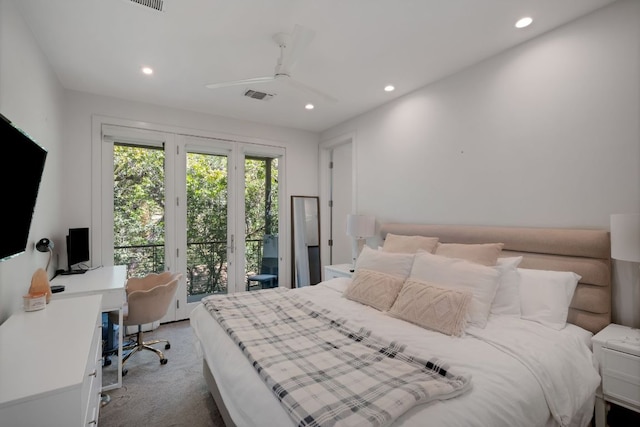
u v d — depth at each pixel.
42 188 2.43
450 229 2.81
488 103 2.63
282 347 1.59
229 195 4.23
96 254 3.38
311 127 4.69
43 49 2.45
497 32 2.26
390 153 3.62
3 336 1.45
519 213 2.43
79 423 1.07
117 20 2.10
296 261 4.69
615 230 1.65
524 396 1.27
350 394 1.13
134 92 3.34
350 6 1.96
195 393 2.33
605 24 1.98
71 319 1.68
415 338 1.72
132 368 2.71
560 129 2.20
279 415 1.12
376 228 3.81
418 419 1.05
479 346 1.61
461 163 2.85
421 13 2.04
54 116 2.81
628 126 1.90
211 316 2.19
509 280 2.07
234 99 3.56
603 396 1.70
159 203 3.80
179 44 2.41
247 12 2.02
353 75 2.95
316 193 4.95
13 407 0.98
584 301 1.96
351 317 2.08
